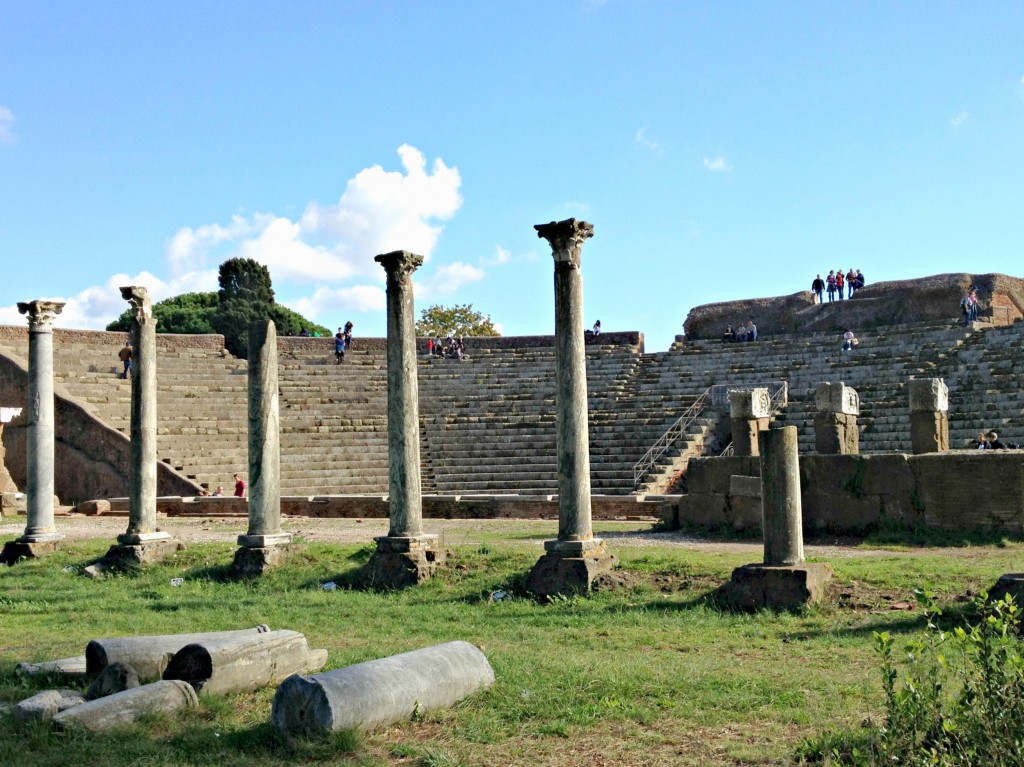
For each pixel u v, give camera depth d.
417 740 8.34
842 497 20.81
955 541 18.94
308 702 8.30
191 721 8.95
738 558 16.92
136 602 16.83
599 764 7.67
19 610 16.36
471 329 83.19
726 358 45.50
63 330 44.97
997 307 46.06
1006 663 7.33
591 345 51.56
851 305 49.56
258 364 19.47
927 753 6.47
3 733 8.52
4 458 36.47
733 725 8.52
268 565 18.77
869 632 12.25
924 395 21.69
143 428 20.69
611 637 12.73
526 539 21.91
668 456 35.72
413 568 17.41
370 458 39.62
